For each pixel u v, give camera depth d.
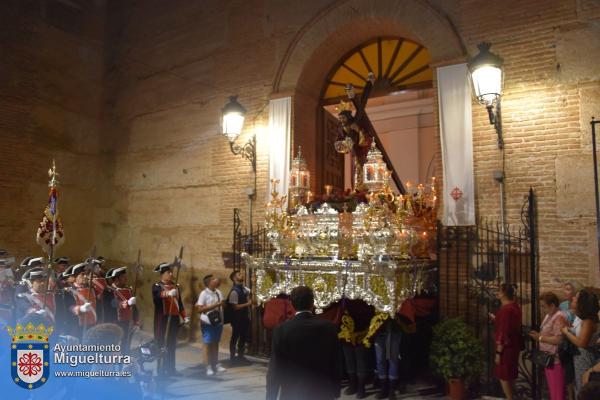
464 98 7.82
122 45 12.88
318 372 4.11
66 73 12.41
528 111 7.33
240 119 9.47
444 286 7.71
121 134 12.62
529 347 6.87
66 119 12.37
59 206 12.07
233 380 7.62
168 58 11.82
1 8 11.30
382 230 6.70
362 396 6.79
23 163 11.36
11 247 11.05
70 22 12.59
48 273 6.57
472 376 6.62
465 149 7.72
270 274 7.54
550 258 6.96
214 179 10.62
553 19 7.29
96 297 7.80
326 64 10.02
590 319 5.13
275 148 9.66
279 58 9.91
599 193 6.73
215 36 10.97
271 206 8.00
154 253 11.54
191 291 10.70
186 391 7.00
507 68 7.56
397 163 14.22
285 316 7.34
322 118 10.41
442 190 7.88
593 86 6.93
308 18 9.66
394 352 6.71
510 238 7.24
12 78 11.33
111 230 12.53
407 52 9.48
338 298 6.80
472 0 7.96
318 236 7.18
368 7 8.91
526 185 7.24
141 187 12.02
